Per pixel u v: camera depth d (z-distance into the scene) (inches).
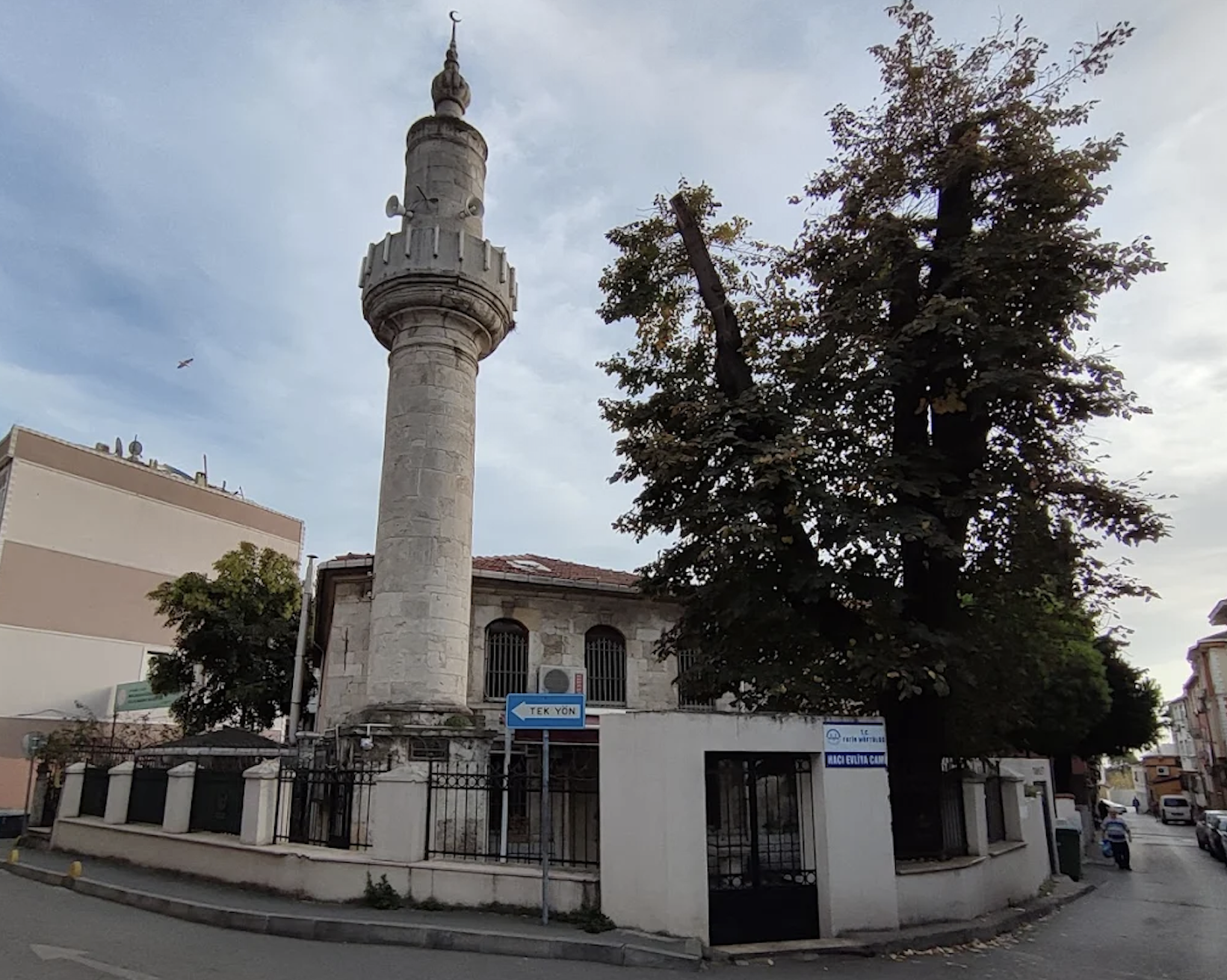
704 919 377.4
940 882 464.1
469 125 708.0
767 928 400.5
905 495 520.1
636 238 659.4
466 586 624.7
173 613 1107.9
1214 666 2450.8
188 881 502.0
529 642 832.9
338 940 382.0
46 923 404.8
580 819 508.1
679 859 381.1
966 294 527.2
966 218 551.2
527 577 824.9
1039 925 524.4
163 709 1354.6
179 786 555.8
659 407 626.2
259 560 1169.4
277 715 1122.7
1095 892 737.0
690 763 392.5
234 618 1080.2
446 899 417.4
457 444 637.9
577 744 696.4
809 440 509.4
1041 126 546.9
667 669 879.7
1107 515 527.5
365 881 429.1
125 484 1396.4
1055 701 1024.2
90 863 586.9
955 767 569.0
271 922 395.5
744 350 639.8
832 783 426.0
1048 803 840.9
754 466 499.5
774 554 527.2
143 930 394.9
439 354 646.5
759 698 575.2
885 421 586.9
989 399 502.3
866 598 526.0
